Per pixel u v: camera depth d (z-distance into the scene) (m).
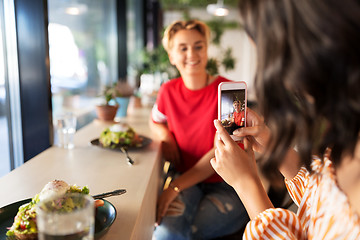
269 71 0.43
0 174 1.39
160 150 1.49
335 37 0.37
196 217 1.42
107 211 0.77
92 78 2.80
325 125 0.47
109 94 2.15
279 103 0.45
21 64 1.43
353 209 0.54
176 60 1.64
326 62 0.39
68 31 2.15
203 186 1.58
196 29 1.61
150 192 1.08
